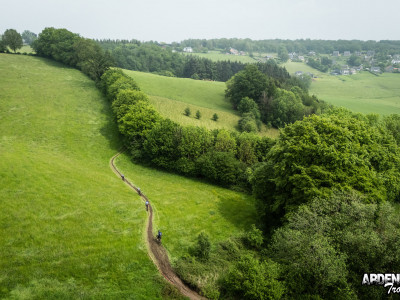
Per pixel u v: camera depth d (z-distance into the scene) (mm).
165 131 66375
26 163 51844
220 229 41438
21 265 28484
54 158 59812
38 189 42844
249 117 102688
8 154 56000
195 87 134875
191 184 58781
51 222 35781
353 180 35344
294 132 42625
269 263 30859
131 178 57719
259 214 44000
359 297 26734
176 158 65500
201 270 31188
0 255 29219
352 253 28281
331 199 32719
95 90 106438
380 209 30469
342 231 29594
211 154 62781
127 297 26641
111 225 37500
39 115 81375
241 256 31844
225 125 100562
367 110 138375
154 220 40812
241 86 118812
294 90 133875
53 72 119938
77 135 75188
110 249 32781
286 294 27359
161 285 28609
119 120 72812
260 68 190000
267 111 114312
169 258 33406
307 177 35625
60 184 45938
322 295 27531
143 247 34156
